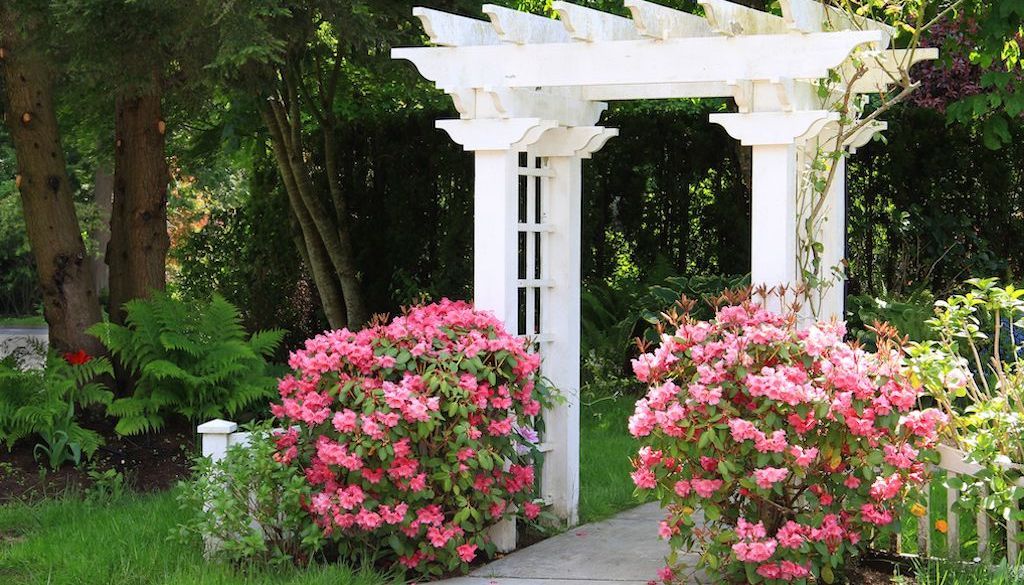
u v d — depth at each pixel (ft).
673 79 17.37
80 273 28.45
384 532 17.29
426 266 40.96
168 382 26.86
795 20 16.42
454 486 17.15
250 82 27.25
